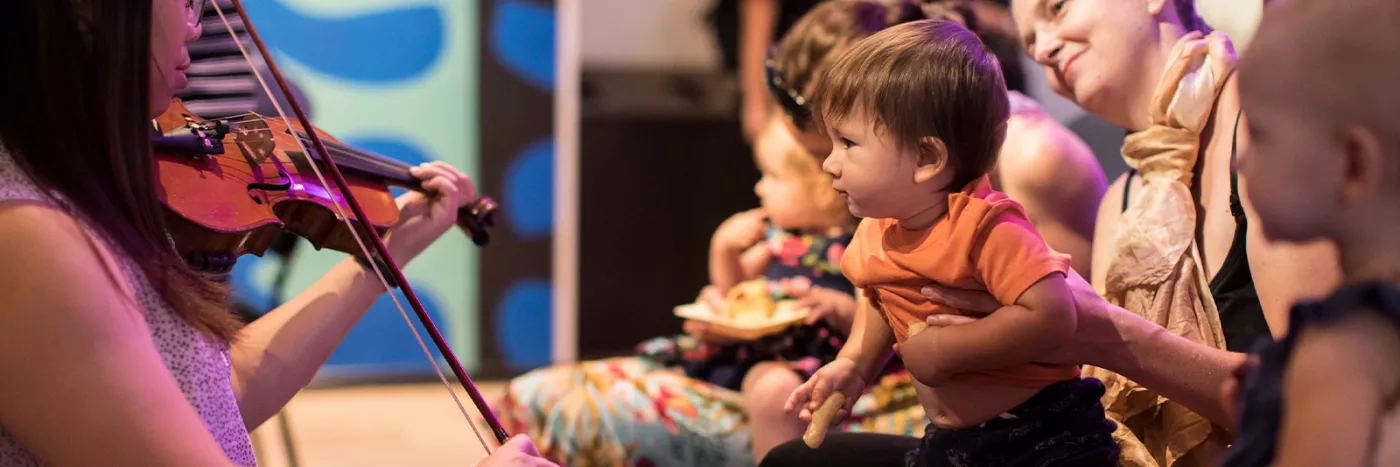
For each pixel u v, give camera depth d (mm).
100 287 812
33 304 780
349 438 3174
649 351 1823
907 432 1500
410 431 3268
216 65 1339
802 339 1690
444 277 3844
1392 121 583
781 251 1801
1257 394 666
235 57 1349
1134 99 1078
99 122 858
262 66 2109
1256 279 966
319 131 1299
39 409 790
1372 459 585
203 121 1185
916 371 910
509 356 3918
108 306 811
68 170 836
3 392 791
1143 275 1029
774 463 1124
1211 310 1001
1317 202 615
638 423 1683
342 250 1223
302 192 1170
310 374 1189
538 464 910
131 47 862
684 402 1694
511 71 3803
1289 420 615
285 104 2111
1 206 796
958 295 896
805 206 1774
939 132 860
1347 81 591
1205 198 1029
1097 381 937
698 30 3740
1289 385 620
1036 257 854
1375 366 589
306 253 3586
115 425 797
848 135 893
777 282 1758
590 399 1727
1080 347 924
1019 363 882
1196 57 1018
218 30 1314
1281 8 628
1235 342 983
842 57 915
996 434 914
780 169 1795
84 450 796
